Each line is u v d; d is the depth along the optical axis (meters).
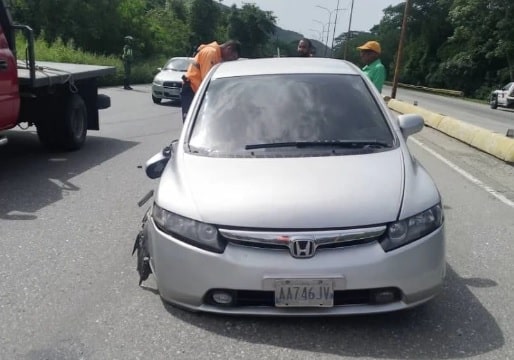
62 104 9.10
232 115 4.37
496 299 4.04
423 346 3.37
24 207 6.21
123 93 24.16
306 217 3.29
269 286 3.24
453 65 62.25
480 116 24.62
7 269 4.49
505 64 58.78
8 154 9.25
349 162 3.83
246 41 106.19
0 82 6.84
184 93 8.62
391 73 93.88
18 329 3.56
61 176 7.72
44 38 35.16
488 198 7.09
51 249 4.95
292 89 4.59
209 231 3.34
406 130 4.57
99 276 4.37
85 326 3.59
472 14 56.44
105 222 5.73
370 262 3.24
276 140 4.15
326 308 3.28
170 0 81.56
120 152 9.65
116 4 41.84
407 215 3.38
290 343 3.38
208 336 3.46
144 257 3.93
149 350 3.31
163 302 3.86
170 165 4.11
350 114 4.38
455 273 4.55
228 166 3.81
